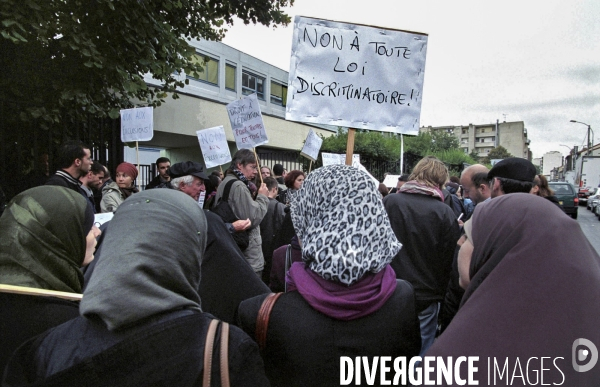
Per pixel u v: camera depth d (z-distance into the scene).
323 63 2.88
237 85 21.23
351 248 1.30
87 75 5.21
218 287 1.94
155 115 13.12
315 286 1.33
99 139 5.87
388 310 1.35
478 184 3.40
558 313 1.05
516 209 1.24
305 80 2.88
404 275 2.84
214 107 15.59
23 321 1.16
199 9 7.14
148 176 12.27
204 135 6.18
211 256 1.97
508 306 1.11
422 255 2.82
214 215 2.13
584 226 15.61
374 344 1.30
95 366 0.86
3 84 4.63
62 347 0.93
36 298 1.20
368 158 17.67
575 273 1.08
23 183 4.56
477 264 1.31
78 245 1.37
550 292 1.08
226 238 2.07
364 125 2.92
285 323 1.31
